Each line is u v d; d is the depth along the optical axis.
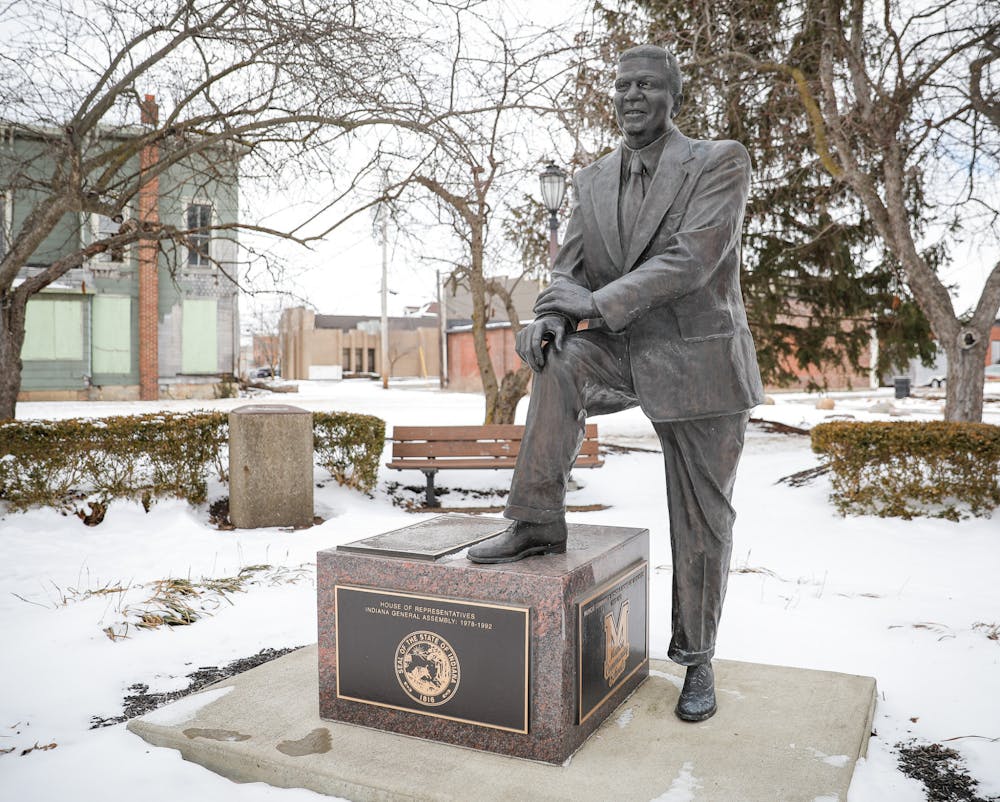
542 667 2.64
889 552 6.35
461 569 2.73
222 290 27.41
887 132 9.80
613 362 2.82
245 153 8.41
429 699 2.81
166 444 7.59
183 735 2.87
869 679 3.39
